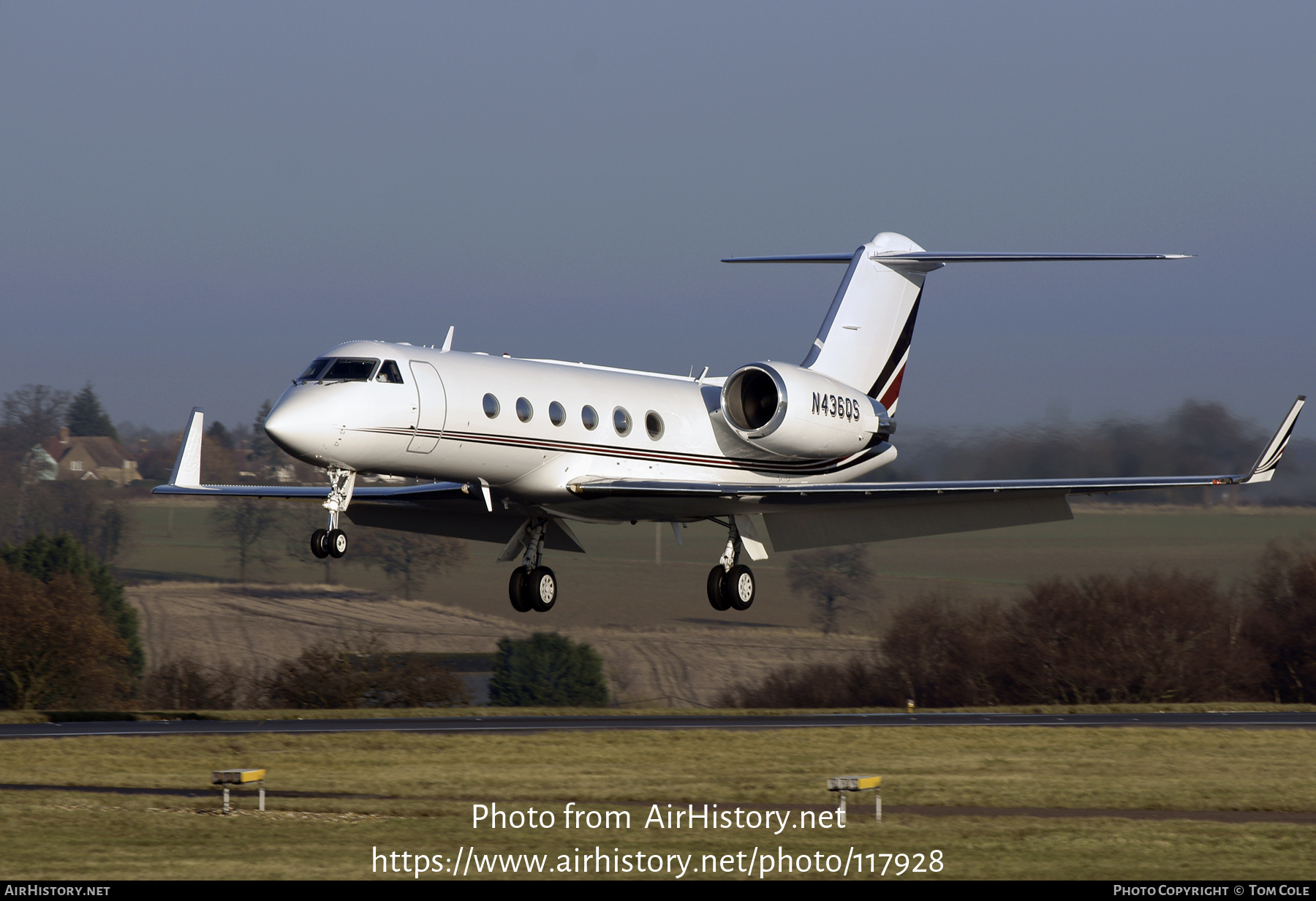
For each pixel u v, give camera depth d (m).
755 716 114.06
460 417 72.12
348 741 83.06
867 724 102.81
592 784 71.38
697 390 88.50
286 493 88.62
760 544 89.38
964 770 77.62
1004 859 52.22
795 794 69.31
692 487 79.00
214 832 55.03
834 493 80.75
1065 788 71.44
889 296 96.00
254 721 100.12
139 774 72.81
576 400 78.94
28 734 86.81
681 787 70.62
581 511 82.19
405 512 91.12
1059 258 89.06
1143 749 86.81
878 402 94.69
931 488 79.88
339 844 53.03
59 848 51.16
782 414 83.75
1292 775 77.31
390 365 70.56
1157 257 86.31
